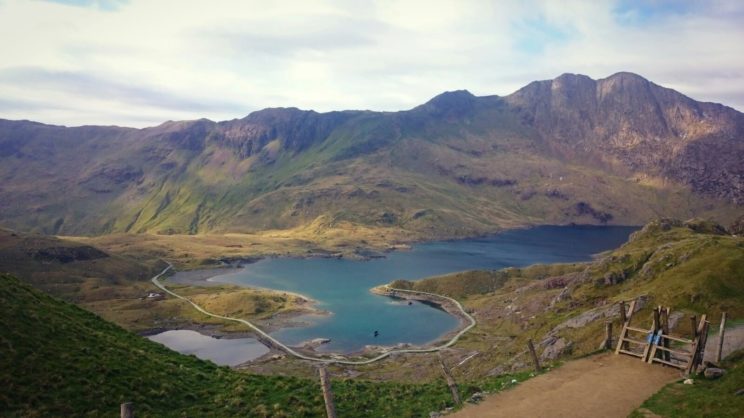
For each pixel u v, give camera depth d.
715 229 185.75
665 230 180.62
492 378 46.59
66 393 35.75
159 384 41.44
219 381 46.53
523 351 103.56
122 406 24.67
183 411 38.28
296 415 39.06
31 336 41.00
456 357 137.50
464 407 35.88
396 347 160.75
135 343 51.78
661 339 42.41
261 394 43.50
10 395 33.78
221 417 38.09
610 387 36.94
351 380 52.25
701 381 35.69
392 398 43.50
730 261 86.50
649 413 31.31
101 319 55.62
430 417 35.56
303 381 48.56
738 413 28.14
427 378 116.00
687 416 29.89
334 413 31.25
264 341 171.50
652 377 38.50
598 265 149.00
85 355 41.78
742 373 33.38
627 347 45.06
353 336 176.38
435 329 184.25
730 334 54.72
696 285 80.06
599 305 112.25
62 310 51.62
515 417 32.91
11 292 48.12
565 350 85.75
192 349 162.25
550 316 137.38
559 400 35.16
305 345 165.50
